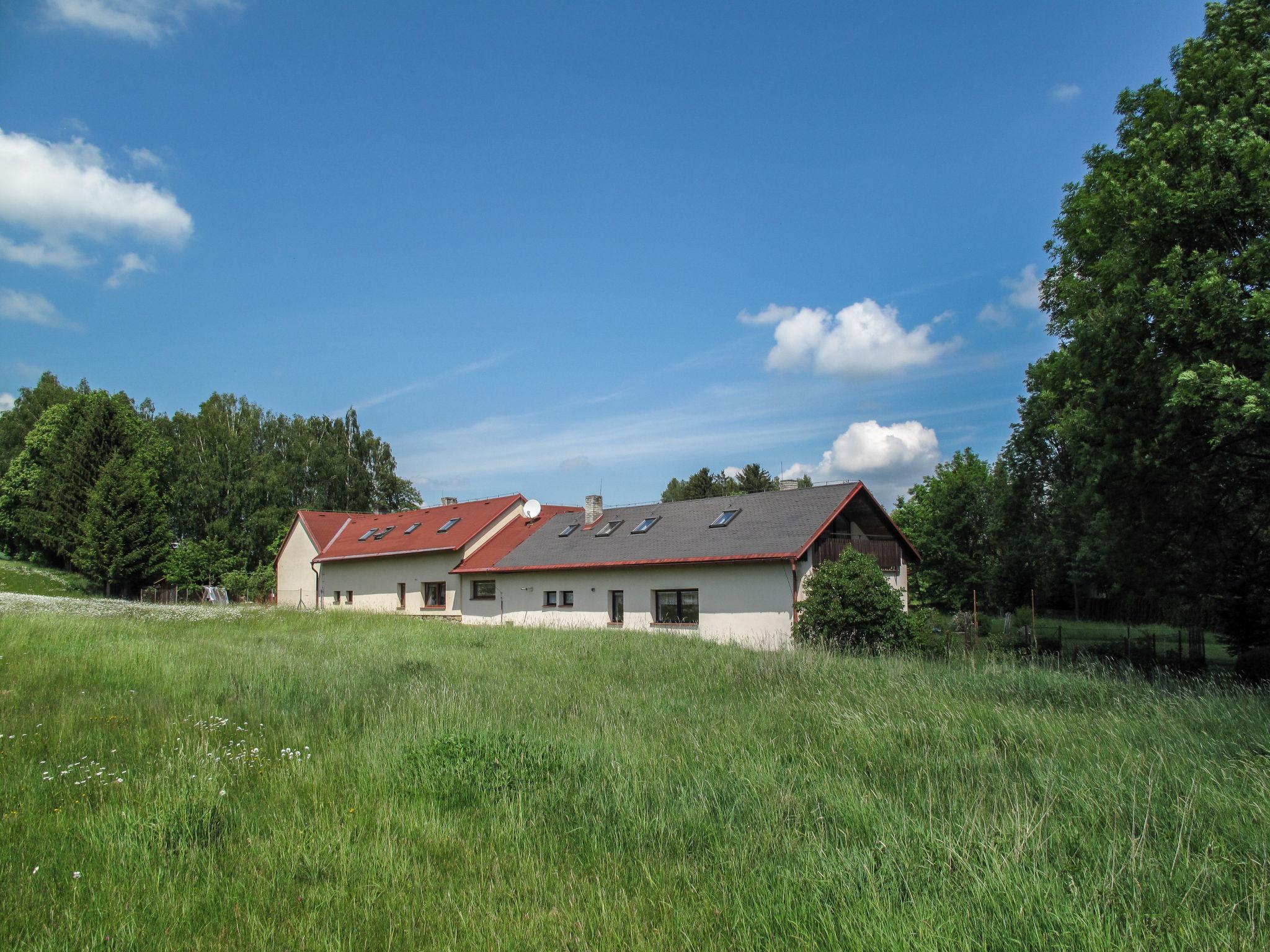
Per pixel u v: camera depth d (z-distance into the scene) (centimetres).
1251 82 1421
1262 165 1289
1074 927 359
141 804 546
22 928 380
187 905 407
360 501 6419
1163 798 550
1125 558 1689
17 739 726
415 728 797
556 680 1180
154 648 1384
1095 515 1827
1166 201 1378
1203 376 1223
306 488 6303
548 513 3781
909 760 670
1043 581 3953
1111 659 1902
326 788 614
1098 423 1513
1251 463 1412
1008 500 3180
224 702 978
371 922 394
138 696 975
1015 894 390
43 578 4803
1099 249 1759
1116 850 445
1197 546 1572
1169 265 1327
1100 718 822
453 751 668
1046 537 3497
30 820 531
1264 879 415
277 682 1100
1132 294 1405
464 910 407
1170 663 1989
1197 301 1295
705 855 477
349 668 1284
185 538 5691
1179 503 1490
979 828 473
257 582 4781
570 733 777
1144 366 1379
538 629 2333
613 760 657
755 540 2417
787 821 526
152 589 4612
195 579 5206
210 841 504
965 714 836
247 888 432
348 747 739
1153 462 1394
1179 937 359
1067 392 1788
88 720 831
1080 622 3716
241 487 5719
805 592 2220
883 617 1931
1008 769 639
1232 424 1195
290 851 482
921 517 4659
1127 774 602
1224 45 1530
